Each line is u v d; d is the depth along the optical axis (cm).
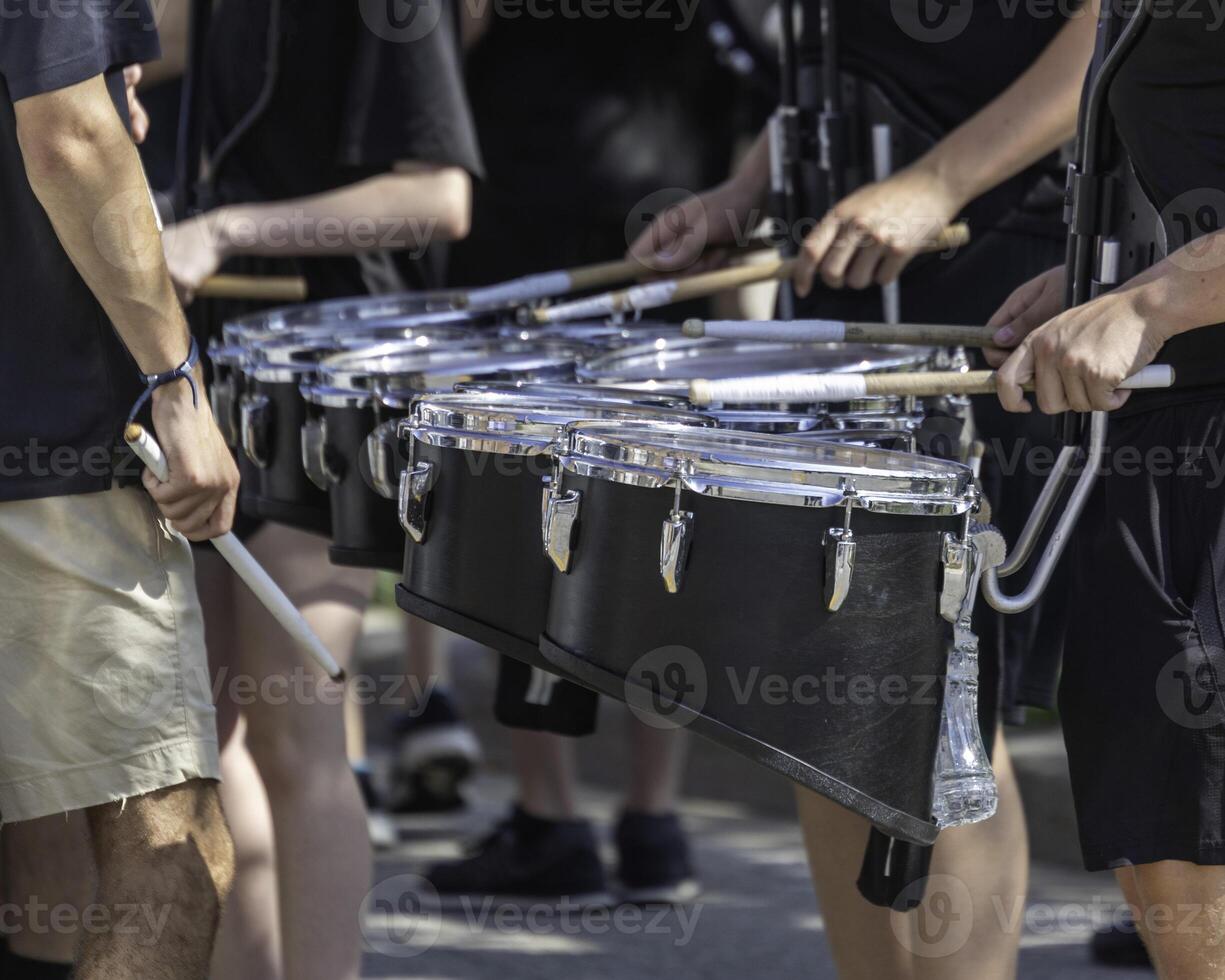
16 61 543
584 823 1056
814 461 530
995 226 729
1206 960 561
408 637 1266
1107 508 575
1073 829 1086
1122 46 547
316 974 750
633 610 512
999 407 704
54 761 593
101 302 571
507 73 1000
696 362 720
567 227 1009
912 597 511
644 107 1008
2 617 589
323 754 765
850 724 507
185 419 586
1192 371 556
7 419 579
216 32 825
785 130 771
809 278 721
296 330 738
